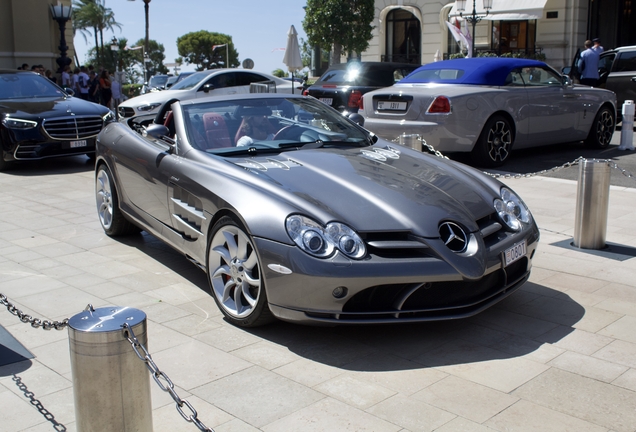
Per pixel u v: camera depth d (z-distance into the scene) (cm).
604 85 1460
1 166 941
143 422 225
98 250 530
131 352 217
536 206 672
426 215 344
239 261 358
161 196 451
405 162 426
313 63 3594
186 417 204
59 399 291
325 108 516
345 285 317
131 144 512
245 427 265
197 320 379
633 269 468
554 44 2680
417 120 866
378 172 393
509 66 915
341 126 490
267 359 328
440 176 403
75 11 6869
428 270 323
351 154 430
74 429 266
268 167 392
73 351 217
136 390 221
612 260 489
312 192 357
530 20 2723
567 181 804
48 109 949
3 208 692
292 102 504
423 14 2984
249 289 361
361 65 1234
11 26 2209
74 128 948
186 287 438
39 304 408
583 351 335
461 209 361
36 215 659
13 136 912
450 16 2520
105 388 216
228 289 372
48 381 308
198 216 396
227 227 366
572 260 490
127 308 230
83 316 223
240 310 365
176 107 477
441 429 262
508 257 360
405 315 335
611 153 1003
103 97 2122
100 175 573
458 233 347
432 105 849
